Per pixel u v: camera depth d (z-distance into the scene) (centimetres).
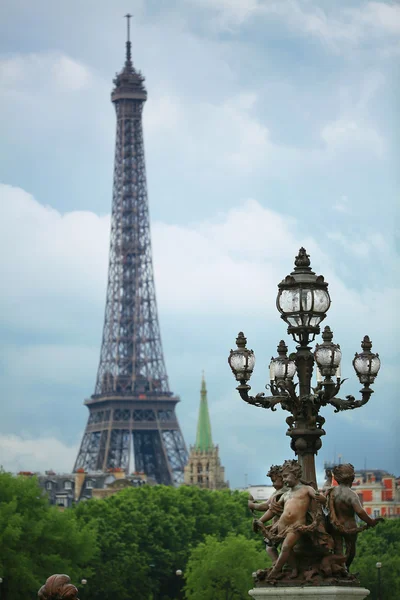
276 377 5338
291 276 5288
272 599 4644
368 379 5362
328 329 5319
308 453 5225
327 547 4684
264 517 4753
